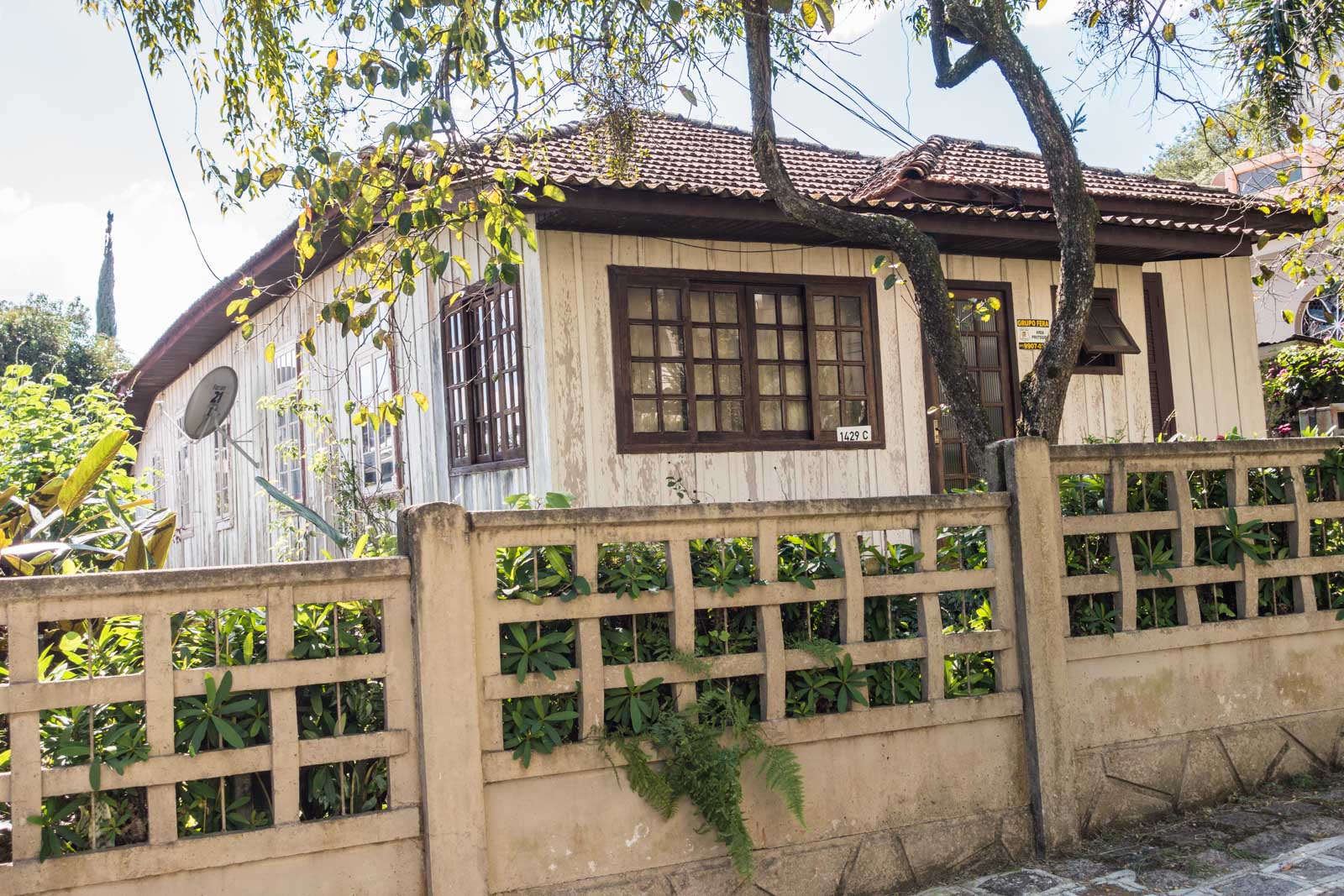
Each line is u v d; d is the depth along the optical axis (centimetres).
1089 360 995
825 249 874
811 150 1120
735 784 389
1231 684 529
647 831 391
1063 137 584
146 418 1981
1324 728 553
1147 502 520
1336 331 1455
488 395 841
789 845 414
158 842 322
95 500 621
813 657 426
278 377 1275
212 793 341
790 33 656
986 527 475
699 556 430
